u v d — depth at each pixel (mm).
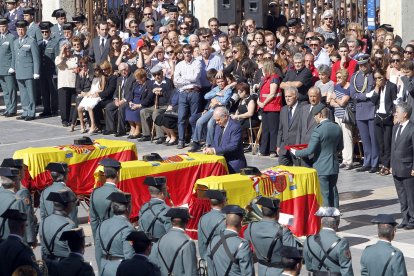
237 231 26812
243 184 33156
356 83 44969
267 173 34094
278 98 47500
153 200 29812
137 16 58844
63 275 25734
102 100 54094
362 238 36125
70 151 38719
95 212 31328
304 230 34406
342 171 45938
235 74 49469
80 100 54688
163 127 51031
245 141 50750
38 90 63594
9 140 54031
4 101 64062
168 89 51344
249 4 51344
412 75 43125
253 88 48906
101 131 54625
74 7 67500
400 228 37406
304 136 37969
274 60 49062
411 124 36969
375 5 52531
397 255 26250
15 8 65250
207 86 50031
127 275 25172
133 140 52375
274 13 54344
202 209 33438
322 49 48438
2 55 60094
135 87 52125
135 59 54531
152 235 29562
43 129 56688
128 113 52312
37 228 33156
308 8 55375
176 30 54969
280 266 27562
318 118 37031
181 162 37031
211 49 50781
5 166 32812
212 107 48562
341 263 26812
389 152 44625
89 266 25953
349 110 45375
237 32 53188
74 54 56375
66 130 56031
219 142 37656
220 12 52906
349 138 45750
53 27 59812
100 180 35156
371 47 50438
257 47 49875
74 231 25891
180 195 37094
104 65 53750
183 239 26625
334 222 27156
